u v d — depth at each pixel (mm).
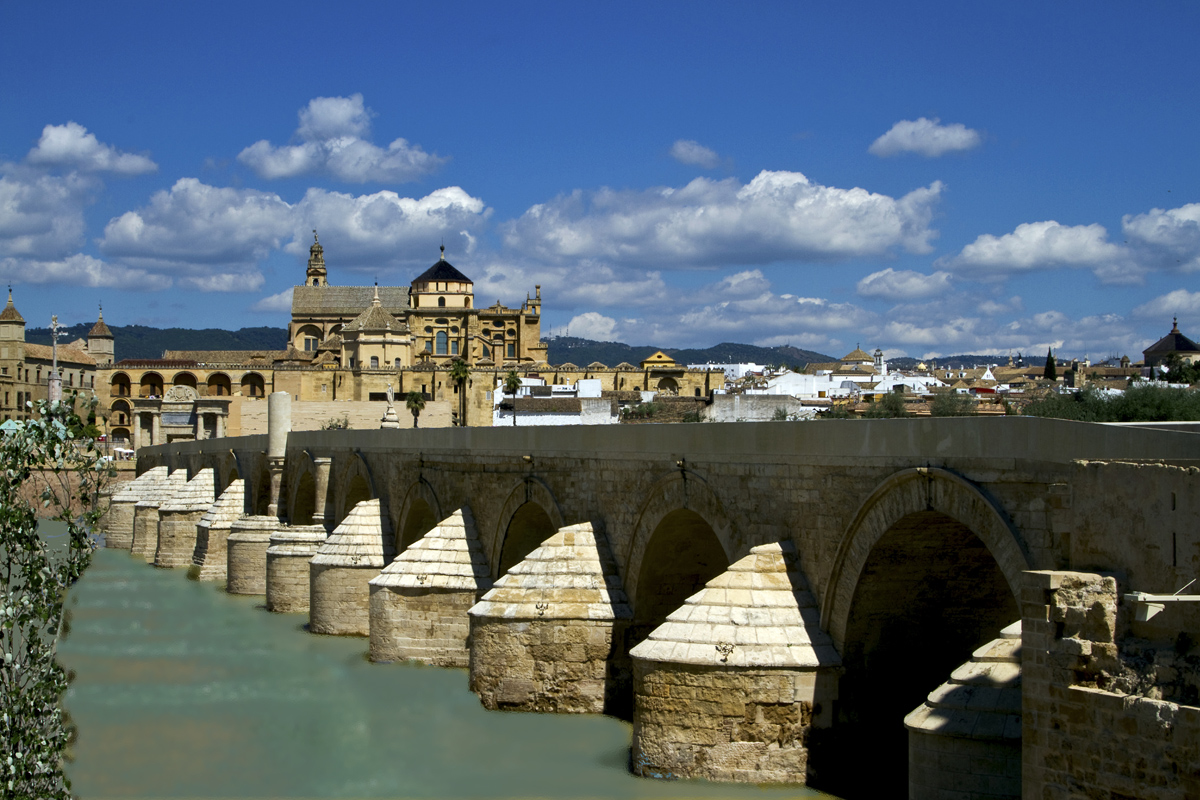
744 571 29172
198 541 87562
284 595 66000
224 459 96812
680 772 28391
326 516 70938
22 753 24094
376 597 47156
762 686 27906
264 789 32719
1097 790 18297
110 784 33062
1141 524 18812
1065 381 165875
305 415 153625
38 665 24938
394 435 59125
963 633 28781
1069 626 19031
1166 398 65750
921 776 22578
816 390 169250
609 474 38281
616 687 36969
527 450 44062
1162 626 18125
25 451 25531
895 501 25266
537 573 37938
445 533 47938
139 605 69250
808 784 27797
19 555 24969
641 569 36438
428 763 33812
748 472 30953
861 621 27734
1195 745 16859
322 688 43906
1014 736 21500
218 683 45406
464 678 44250
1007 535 21906
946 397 104500
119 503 114625
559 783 30422
